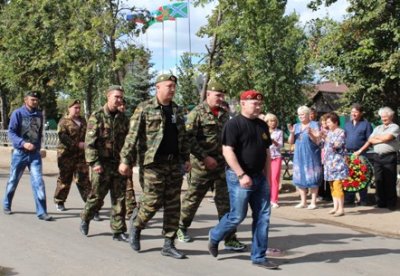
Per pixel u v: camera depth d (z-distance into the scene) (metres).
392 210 9.65
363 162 9.93
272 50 21.83
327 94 40.38
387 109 9.73
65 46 17.80
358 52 12.30
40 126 8.40
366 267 5.88
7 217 8.38
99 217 8.30
